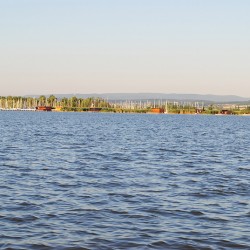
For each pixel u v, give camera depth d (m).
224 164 50.16
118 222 23.36
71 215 24.56
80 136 95.69
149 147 71.44
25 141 77.62
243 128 163.00
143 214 25.11
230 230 22.28
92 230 21.83
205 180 37.69
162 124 185.25
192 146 75.81
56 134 100.88
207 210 26.38
